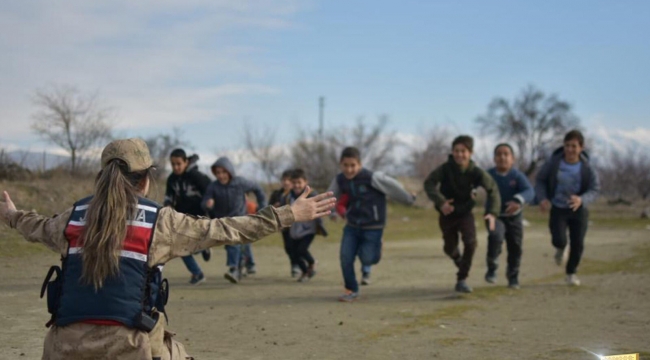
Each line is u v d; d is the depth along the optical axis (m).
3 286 7.95
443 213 8.47
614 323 6.87
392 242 19.64
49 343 2.98
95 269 2.91
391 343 5.88
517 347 5.70
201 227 3.15
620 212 39.38
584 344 5.79
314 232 10.37
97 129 18.81
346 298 8.34
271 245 16.00
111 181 3.05
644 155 52.44
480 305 8.07
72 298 2.94
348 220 8.42
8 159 15.77
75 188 15.80
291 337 6.11
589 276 11.16
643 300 8.41
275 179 37.72
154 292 3.06
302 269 10.44
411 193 8.38
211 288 9.28
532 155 63.81
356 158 8.25
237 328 6.49
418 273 11.71
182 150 9.70
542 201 9.30
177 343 3.32
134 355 2.93
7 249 10.44
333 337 6.12
